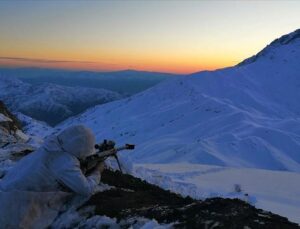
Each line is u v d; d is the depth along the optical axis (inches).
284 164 3796.8
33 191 285.6
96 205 291.3
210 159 3582.7
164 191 357.7
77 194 298.4
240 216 233.9
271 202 561.0
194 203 267.9
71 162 287.1
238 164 3659.0
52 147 291.6
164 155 3900.1
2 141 576.7
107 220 269.4
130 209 280.7
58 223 283.9
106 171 393.7
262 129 4901.6
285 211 507.5
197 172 810.8
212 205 252.8
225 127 5802.2
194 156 3639.3
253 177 799.1
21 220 274.8
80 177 285.7
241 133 4963.1
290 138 4601.4
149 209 271.1
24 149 509.4
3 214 273.9
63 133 295.4
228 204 252.1
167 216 252.5
